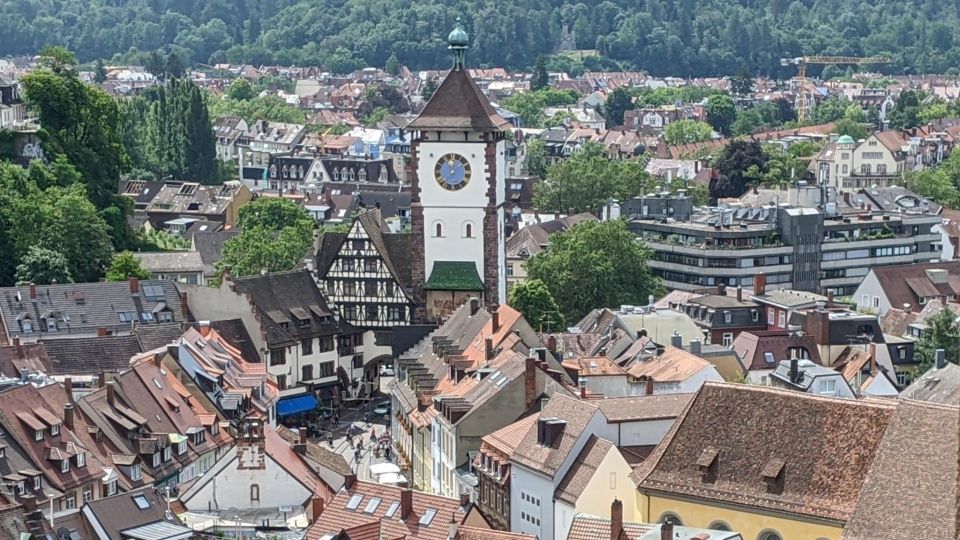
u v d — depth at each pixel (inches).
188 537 7253.9
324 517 7504.9
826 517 6747.1
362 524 7214.6
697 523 7062.0
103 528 7204.7
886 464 6318.9
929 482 6210.6
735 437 7121.1
